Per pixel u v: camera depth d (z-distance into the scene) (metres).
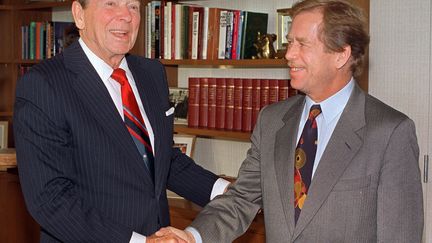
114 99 2.05
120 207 1.97
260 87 3.14
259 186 2.08
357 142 1.74
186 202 3.33
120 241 1.91
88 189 1.94
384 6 2.96
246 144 3.46
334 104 1.81
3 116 4.52
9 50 4.40
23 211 3.15
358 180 1.72
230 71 3.53
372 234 1.73
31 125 1.88
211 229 2.05
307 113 1.87
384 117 1.74
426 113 2.85
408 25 2.88
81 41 2.04
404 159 1.70
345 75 1.81
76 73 1.97
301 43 1.77
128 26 1.99
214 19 3.21
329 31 1.73
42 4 4.09
